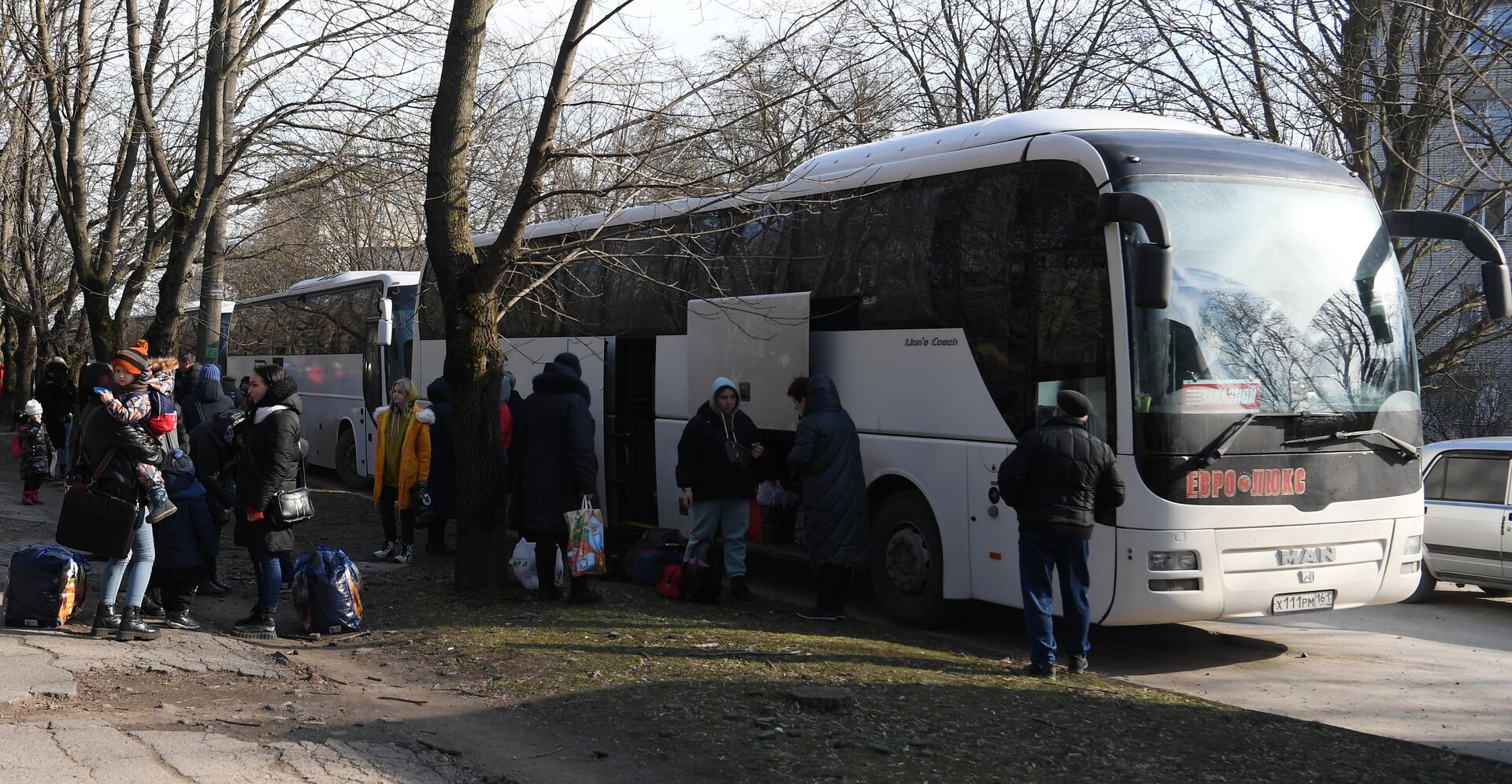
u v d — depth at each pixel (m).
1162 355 8.12
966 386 9.29
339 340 22.20
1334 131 15.42
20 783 4.97
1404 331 8.98
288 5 15.12
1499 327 16.39
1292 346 8.48
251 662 7.60
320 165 14.77
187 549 8.69
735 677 7.25
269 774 5.29
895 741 6.02
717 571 10.23
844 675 7.39
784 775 5.52
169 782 5.09
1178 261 8.29
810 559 9.80
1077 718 6.64
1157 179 8.42
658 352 12.64
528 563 10.02
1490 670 8.83
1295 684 8.39
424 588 10.33
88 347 25.84
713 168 9.69
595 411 13.59
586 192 9.34
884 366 10.06
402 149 14.41
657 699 6.74
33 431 17.05
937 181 9.75
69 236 17.28
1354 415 8.59
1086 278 8.43
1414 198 15.60
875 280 10.20
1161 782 5.62
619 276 13.30
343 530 14.78
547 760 5.76
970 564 9.24
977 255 9.29
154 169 17.53
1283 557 8.26
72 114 17.03
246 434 8.57
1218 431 8.15
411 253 27.47
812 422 9.65
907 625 9.98
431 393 12.63
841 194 10.66
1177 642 9.84
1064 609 7.88
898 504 10.05
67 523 7.82
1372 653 9.44
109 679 6.99
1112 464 7.86
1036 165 8.92
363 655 8.06
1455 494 11.41
